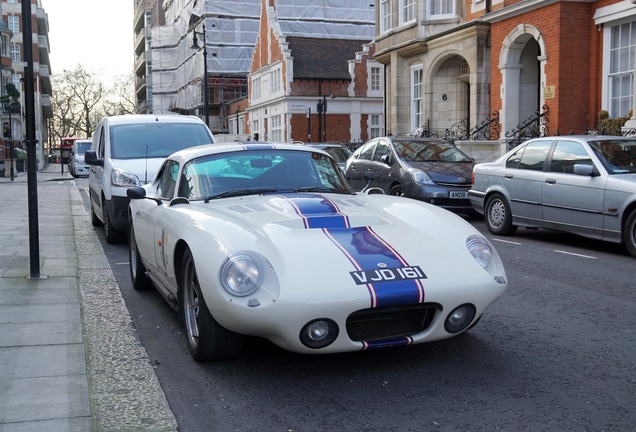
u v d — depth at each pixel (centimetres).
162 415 378
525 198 1054
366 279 404
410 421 368
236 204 515
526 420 367
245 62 5925
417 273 416
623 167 933
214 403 399
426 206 529
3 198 1939
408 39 2491
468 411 380
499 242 1043
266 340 512
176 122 1124
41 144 6575
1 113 5056
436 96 2438
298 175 577
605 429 355
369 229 463
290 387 421
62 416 369
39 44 7575
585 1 1739
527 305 625
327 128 4322
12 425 356
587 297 658
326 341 399
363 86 4375
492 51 2055
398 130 2597
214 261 416
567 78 1758
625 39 1666
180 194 570
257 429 362
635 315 588
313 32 5241
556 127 1770
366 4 5400
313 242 434
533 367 452
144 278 695
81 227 1262
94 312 611
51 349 484
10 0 7200
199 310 443
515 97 1998
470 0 2212
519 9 1878
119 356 484
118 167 1009
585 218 945
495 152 1950
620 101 1691
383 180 1378
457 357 474
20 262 829
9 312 584
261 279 401
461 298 417
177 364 470
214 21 5822
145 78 8869
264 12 4806
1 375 431
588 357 473
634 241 877
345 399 401
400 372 444
